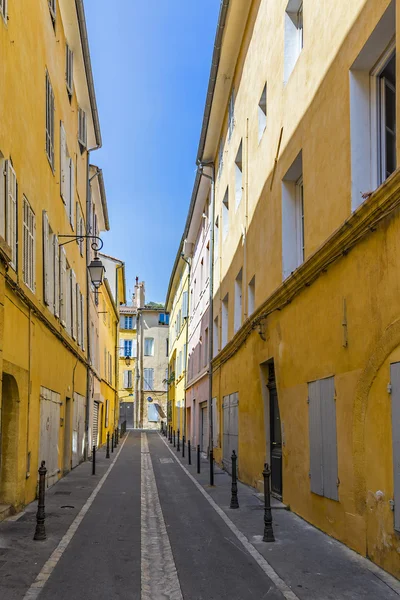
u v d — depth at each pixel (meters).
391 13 7.05
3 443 10.38
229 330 19.67
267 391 13.79
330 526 8.66
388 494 6.73
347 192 8.23
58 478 15.55
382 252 6.92
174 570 7.09
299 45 12.16
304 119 10.50
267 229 13.51
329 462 8.64
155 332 63.91
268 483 8.64
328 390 8.73
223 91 20.50
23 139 10.77
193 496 13.32
